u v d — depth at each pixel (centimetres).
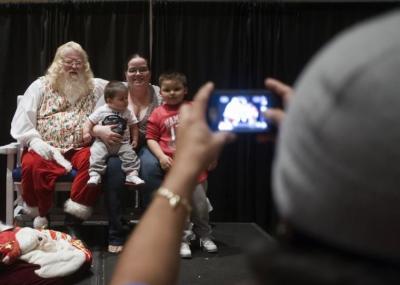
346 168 30
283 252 34
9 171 289
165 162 266
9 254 222
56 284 229
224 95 65
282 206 35
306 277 32
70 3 377
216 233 321
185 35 385
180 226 49
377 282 31
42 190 275
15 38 381
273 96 65
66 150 293
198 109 51
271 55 390
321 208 32
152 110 304
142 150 284
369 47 30
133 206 356
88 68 312
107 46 381
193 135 50
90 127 284
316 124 31
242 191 387
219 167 389
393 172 29
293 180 33
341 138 30
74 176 281
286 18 388
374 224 30
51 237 241
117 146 275
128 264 48
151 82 383
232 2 383
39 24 381
